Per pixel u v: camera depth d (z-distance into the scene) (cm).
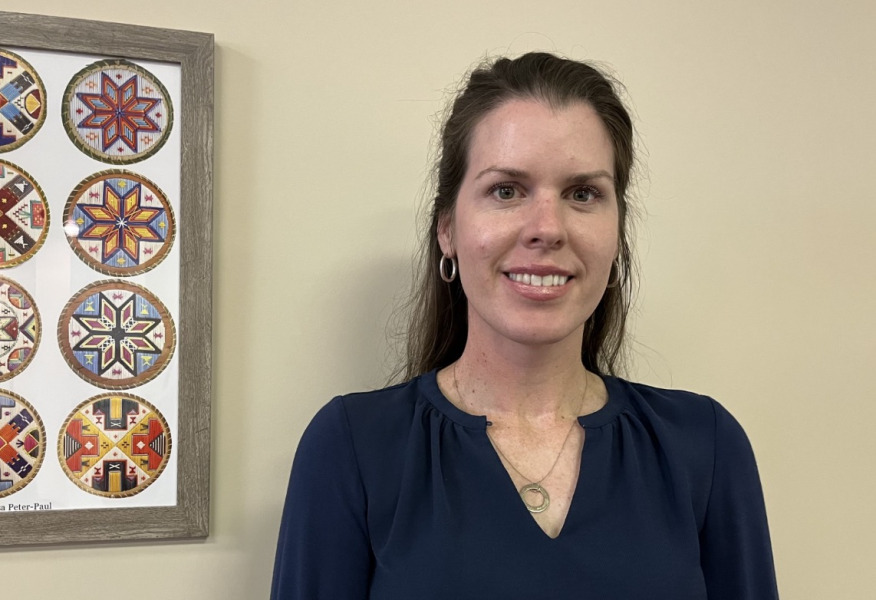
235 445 115
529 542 80
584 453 87
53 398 108
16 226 106
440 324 104
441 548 80
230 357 115
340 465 88
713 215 133
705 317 132
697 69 133
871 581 138
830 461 137
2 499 106
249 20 115
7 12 105
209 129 111
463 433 88
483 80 90
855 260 139
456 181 92
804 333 136
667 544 83
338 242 119
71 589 109
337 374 119
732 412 133
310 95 117
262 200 116
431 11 122
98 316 109
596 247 84
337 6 118
